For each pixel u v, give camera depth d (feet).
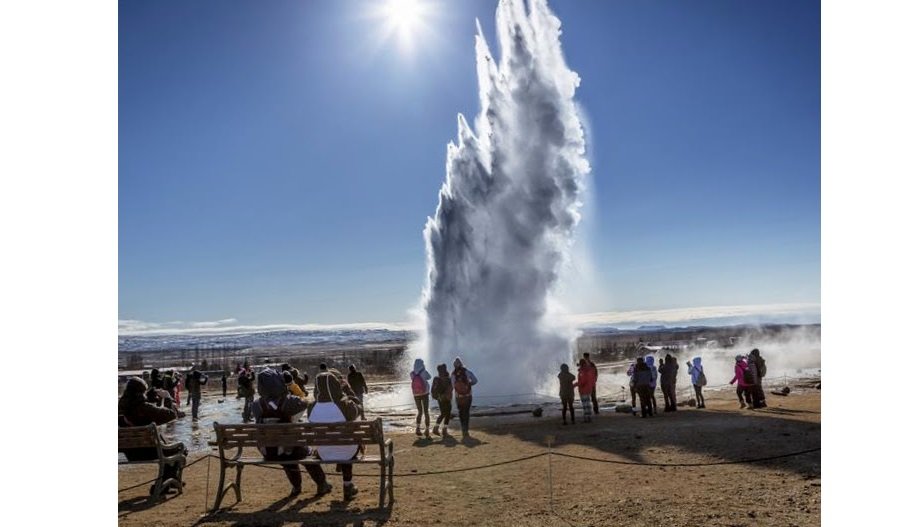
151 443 31.42
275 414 30.45
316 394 30.94
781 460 37.99
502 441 52.19
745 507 28.12
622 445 46.70
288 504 30.12
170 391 78.48
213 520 27.17
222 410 92.99
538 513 28.17
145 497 32.09
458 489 33.09
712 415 63.41
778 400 77.77
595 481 34.42
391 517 27.55
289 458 30.07
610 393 104.32
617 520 26.81
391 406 93.76
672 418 62.59
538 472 37.45
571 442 49.70
